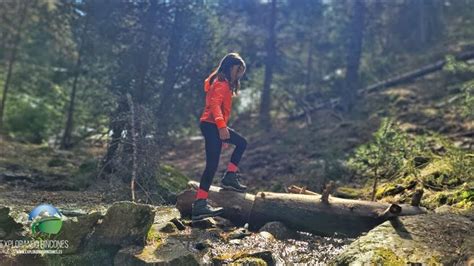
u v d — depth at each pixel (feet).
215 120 15.48
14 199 19.35
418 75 48.39
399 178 22.09
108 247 13.24
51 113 49.08
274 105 55.36
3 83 55.16
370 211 15.42
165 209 18.06
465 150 25.44
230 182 17.24
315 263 13.39
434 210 16.61
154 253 12.64
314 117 46.57
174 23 30.01
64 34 45.16
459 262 12.03
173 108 30.76
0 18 54.19
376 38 62.44
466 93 26.94
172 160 39.55
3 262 12.50
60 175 25.91
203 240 14.48
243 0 50.57
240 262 12.64
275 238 15.51
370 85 51.16
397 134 21.66
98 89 32.73
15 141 43.78
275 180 29.07
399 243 12.53
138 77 28.30
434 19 63.31
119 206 13.38
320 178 26.68
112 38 30.40
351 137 35.60
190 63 30.55
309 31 57.67
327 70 58.44
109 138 25.62
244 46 45.03
